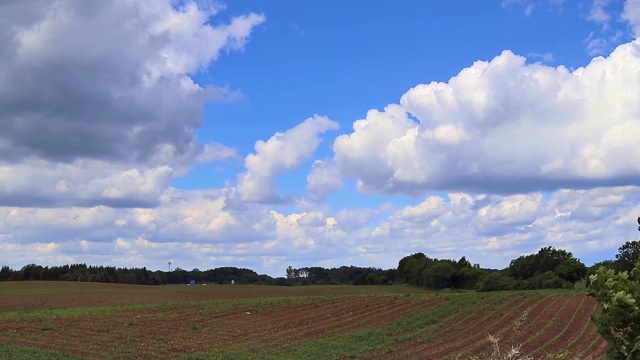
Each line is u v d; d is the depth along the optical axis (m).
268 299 64.06
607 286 6.52
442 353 31.83
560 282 95.44
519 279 101.19
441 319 47.38
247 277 164.62
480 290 103.19
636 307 6.24
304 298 63.88
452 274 115.44
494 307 52.50
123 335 38.09
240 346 35.06
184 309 53.75
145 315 48.94
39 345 33.75
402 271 133.75
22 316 47.12
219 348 34.16
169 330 41.06
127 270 145.25
